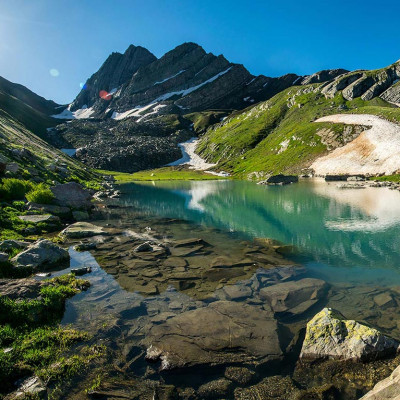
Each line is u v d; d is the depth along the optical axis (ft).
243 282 56.90
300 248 81.00
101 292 51.70
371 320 41.81
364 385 29.48
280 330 39.40
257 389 29.63
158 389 29.66
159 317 43.09
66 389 29.04
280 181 307.99
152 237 92.48
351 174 296.10
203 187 289.94
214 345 36.11
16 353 33.27
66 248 77.82
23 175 143.54
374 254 75.15
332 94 618.85
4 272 54.54
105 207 155.74
